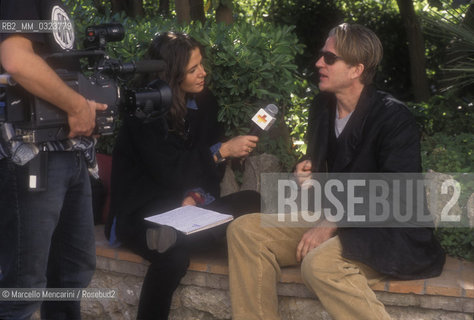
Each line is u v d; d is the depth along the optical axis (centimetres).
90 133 268
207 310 368
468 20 497
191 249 362
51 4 265
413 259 322
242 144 376
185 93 384
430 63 911
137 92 291
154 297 350
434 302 327
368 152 332
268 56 433
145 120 304
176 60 363
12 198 269
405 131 325
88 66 288
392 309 334
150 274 353
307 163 367
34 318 392
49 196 272
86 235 300
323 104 357
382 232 322
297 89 504
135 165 375
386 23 981
